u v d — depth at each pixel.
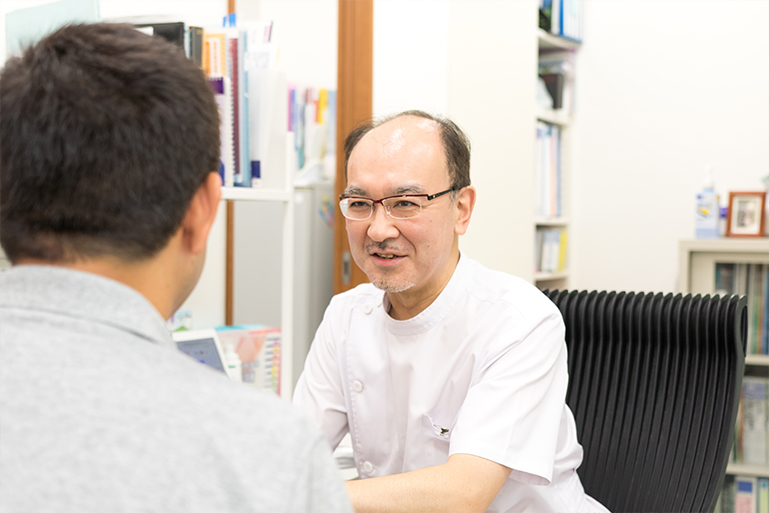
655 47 3.27
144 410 0.44
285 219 1.80
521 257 2.76
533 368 1.08
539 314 1.13
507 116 2.62
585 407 1.49
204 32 1.66
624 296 1.49
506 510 1.16
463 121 2.29
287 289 1.81
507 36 2.61
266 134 1.73
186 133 0.52
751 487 2.59
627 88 3.33
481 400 1.05
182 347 1.66
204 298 2.12
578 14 3.30
